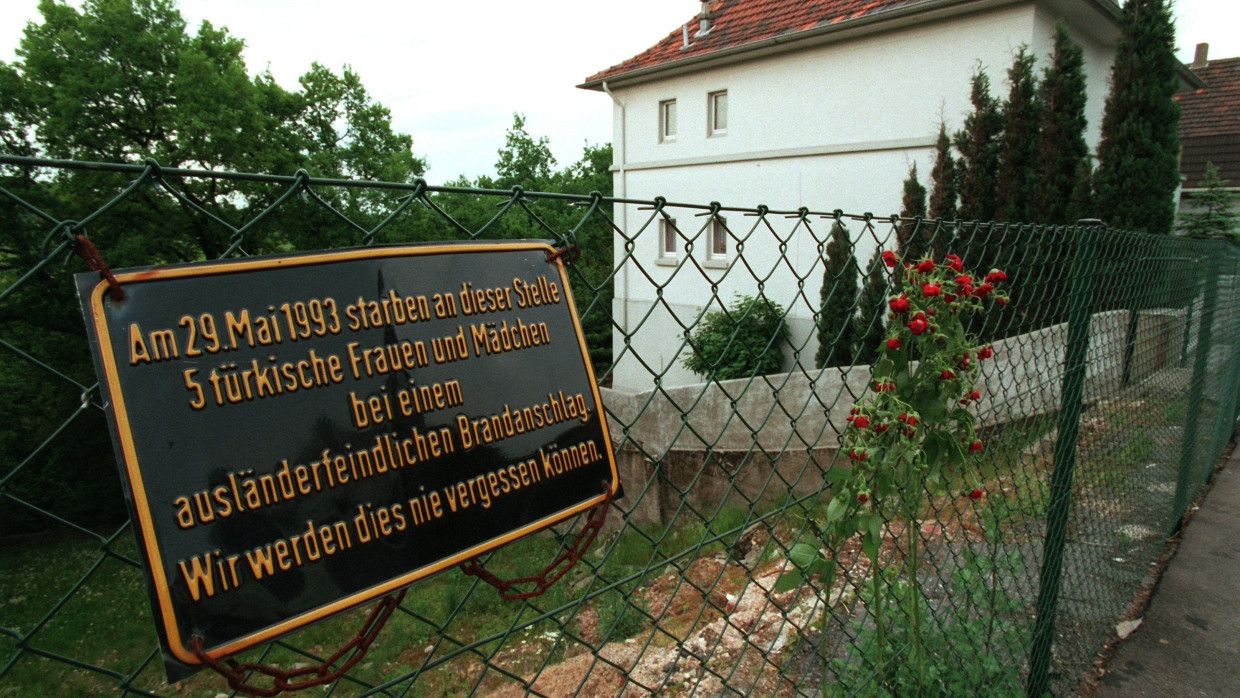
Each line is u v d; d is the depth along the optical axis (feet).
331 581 2.92
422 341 3.31
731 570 16.71
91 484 28.73
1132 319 10.97
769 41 37.91
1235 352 20.80
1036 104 29.63
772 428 23.47
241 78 48.60
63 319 29.09
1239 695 9.39
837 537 5.72
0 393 29.35
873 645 7.25
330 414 2.99
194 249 27.27
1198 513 16.16
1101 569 11.28
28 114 47.75
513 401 3.60
